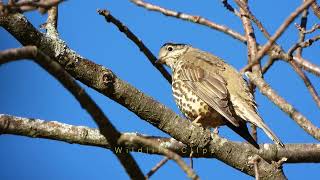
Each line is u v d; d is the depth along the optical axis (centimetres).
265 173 1095
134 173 850
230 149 1106
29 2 846
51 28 1095
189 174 773
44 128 1074
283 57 1127
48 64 765
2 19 986
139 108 1059
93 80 1041
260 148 1272
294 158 1280
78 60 1032
